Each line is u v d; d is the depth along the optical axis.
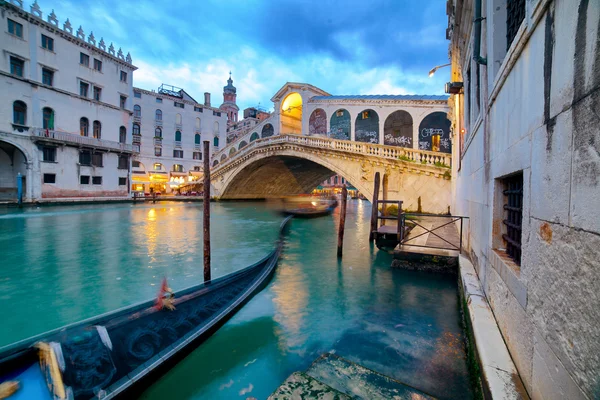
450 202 13.93
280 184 36.47
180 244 11.77
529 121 2.13
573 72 1.43
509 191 2.98
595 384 1.21
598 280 1.20
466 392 3.20
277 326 4.92
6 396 2.45
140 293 6.59
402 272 7.54
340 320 5.13
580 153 1.36
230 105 66.38
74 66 25.73
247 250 10.94
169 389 3.46
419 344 4.28
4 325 5.19
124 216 19.36
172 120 41.53
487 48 4.00
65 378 2.72
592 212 1.25
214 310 4.84
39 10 23.36
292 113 30.98
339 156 18.69
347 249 11.10
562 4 1.56
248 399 2.84
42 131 23.41
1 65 21.22
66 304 6.00
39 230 13.74
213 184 32.56
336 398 2.49
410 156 15.48
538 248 1.91
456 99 10.62
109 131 28.86
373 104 23.11
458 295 6.08
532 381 1.95
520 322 2.23
